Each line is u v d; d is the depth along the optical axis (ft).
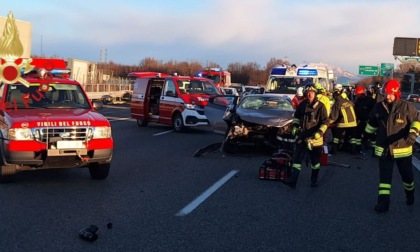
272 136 37.22
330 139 50.24
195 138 49.83
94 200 22.65
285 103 42.34
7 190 24.23
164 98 57.62
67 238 17.08
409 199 23.44
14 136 23.73
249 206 22.33
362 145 43.16
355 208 22.57
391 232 18.89
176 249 16.22
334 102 41.29
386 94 22.06
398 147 21.89
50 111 26.45
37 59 29.91
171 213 20.74
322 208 22.36
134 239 17.15
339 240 17.69
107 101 130.82
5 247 16.02
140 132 54.95
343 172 32.50
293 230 18.75
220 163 34.37
